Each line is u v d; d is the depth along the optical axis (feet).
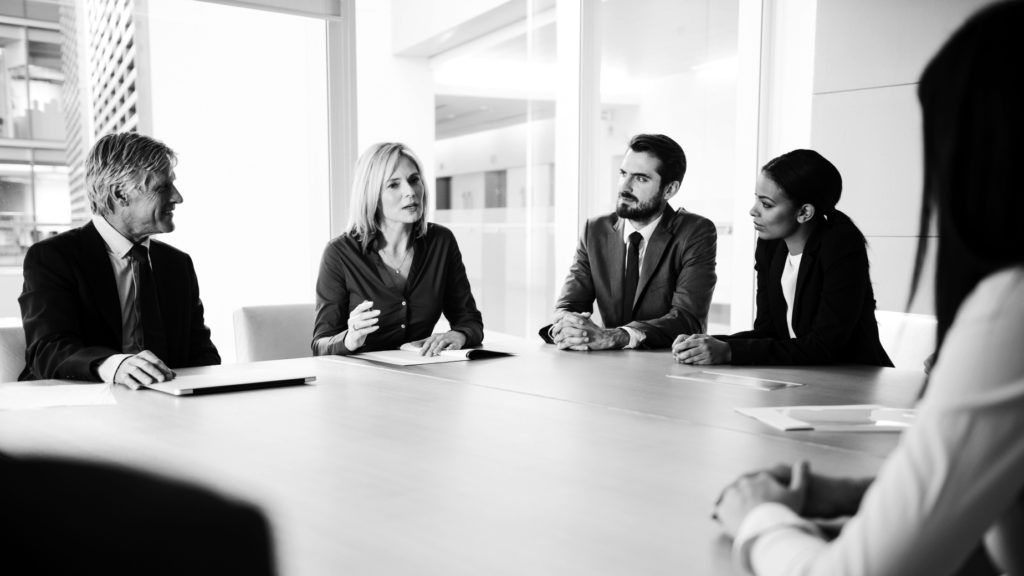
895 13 13.35
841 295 7.88
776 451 4.50
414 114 16.65
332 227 13.42
